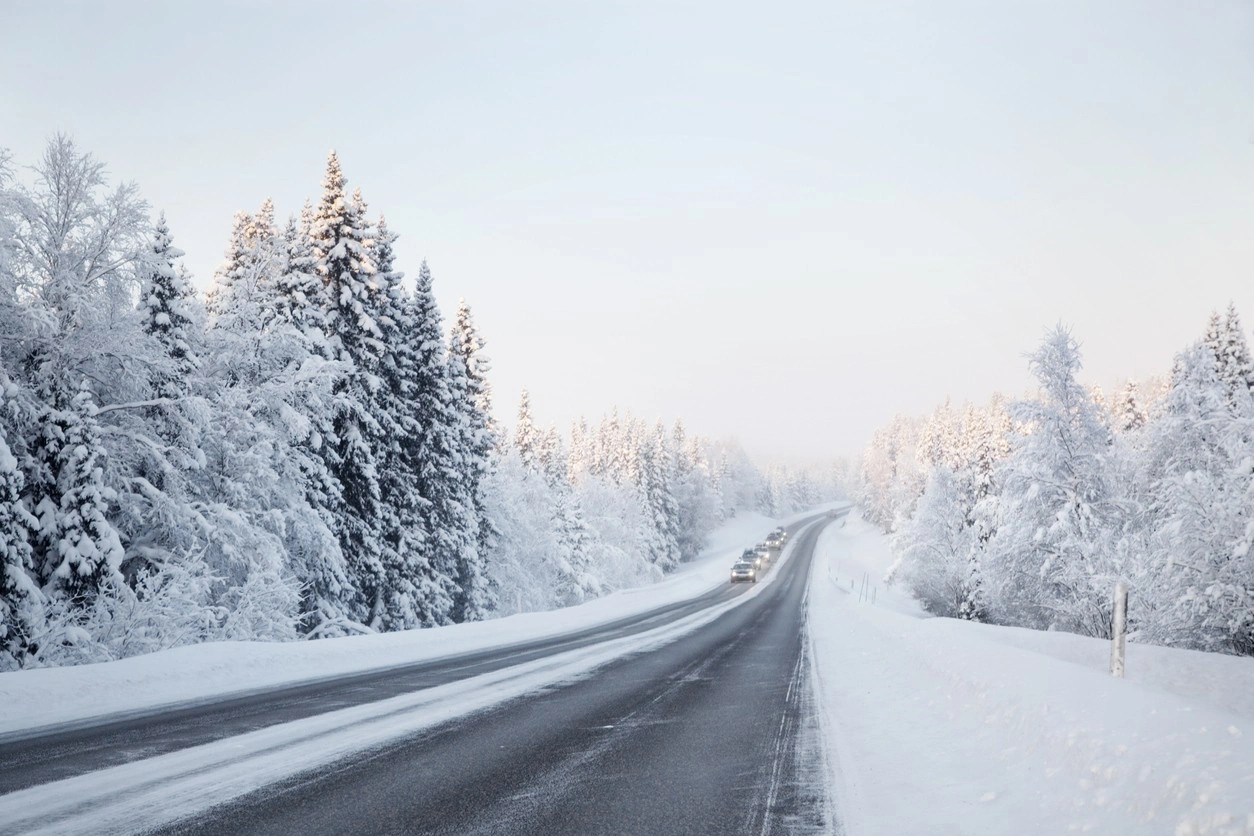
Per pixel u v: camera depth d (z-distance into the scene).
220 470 22.84
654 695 10.45
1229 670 11.53
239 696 10.20
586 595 51.19
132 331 18.55
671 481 107.25
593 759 6.61
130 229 18.41
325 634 24.75
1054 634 14.97
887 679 11.51
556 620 27.52
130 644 16.95
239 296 24.16
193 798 5.27
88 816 4.83
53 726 7.98
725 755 6.79
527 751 6.90
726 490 154.12
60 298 17.89
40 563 17.12
